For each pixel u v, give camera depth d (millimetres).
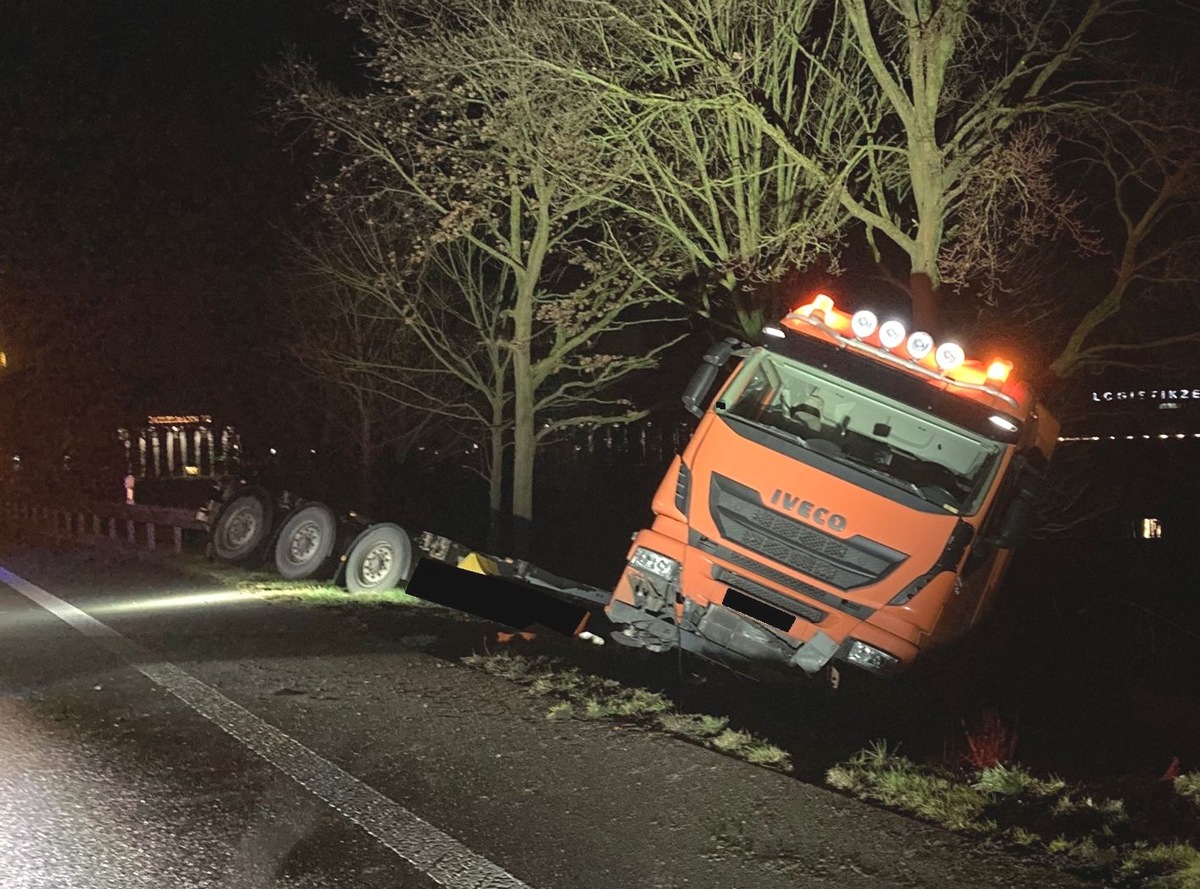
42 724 7844
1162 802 6637
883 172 15141
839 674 10375
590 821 6008
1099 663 16578
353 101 17406
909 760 7477
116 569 17906
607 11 14211
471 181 15758
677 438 32812
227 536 18188
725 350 10070
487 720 7859
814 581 9539
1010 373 9883
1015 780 6742
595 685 9000
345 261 22359
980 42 14250
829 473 9523
